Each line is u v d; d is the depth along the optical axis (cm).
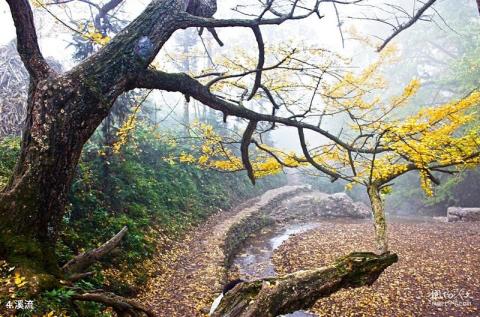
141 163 1106
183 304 576
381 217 296
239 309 199
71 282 285
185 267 771
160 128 1559
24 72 885
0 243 268
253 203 1719
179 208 1148
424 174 488
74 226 613
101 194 750
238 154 1788
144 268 670
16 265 260
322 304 677
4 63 859
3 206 279
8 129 743
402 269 832
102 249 332
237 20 378
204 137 636
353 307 660
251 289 213
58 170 303
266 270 959
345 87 596
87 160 795
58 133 302
